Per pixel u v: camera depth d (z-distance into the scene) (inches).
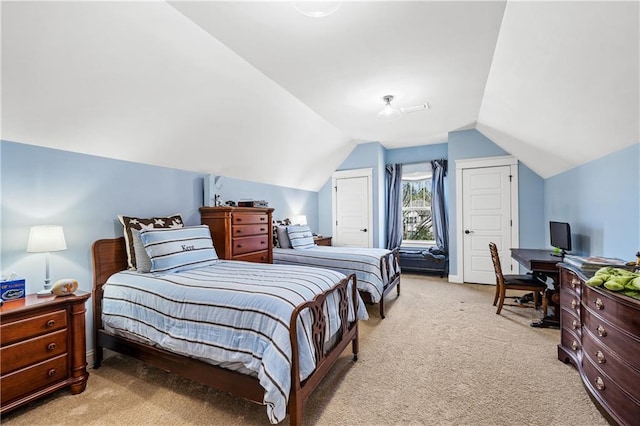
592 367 68.2
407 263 209.9
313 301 66.4
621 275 62.4
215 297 68.7
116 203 103.9
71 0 62.1
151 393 75.5
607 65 67.4
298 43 86.4
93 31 69.3
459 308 139.7
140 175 112.3
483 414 65.9
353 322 92.4
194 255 100.2
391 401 70.6
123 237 103.3
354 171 221.3
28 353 68.5
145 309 78.5
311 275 85.5
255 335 61.2
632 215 88.4
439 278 201.5
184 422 64.4
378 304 145.9
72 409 69.2
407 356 93.3
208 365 67.6
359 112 148.4
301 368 61.4
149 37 76.8
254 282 76.9
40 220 84.7
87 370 87.7
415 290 171.6
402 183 231.1
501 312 134.0
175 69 89.1
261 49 89.4
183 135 114.0
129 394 75.2
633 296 56.2
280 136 152.6
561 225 128.0
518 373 82.7
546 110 104.1
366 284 128.0
